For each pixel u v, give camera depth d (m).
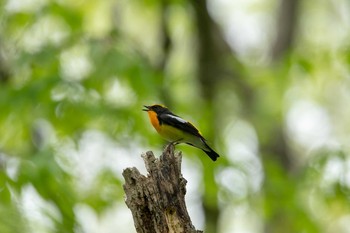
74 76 12.88
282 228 17.00
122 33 14.62
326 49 14.95
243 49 21.05
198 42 18.22
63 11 13.41
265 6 22.56
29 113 12.27
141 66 12.55
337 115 22.81
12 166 10.08
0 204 8.98
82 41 13.17
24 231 8.63
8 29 14.05
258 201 14.06
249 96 18.27
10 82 13.12
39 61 12.70
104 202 13.25
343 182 13.07
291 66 14.80
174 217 7.26
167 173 7.36
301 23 22.02
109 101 12.78
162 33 17.08
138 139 12.77
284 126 19.27
